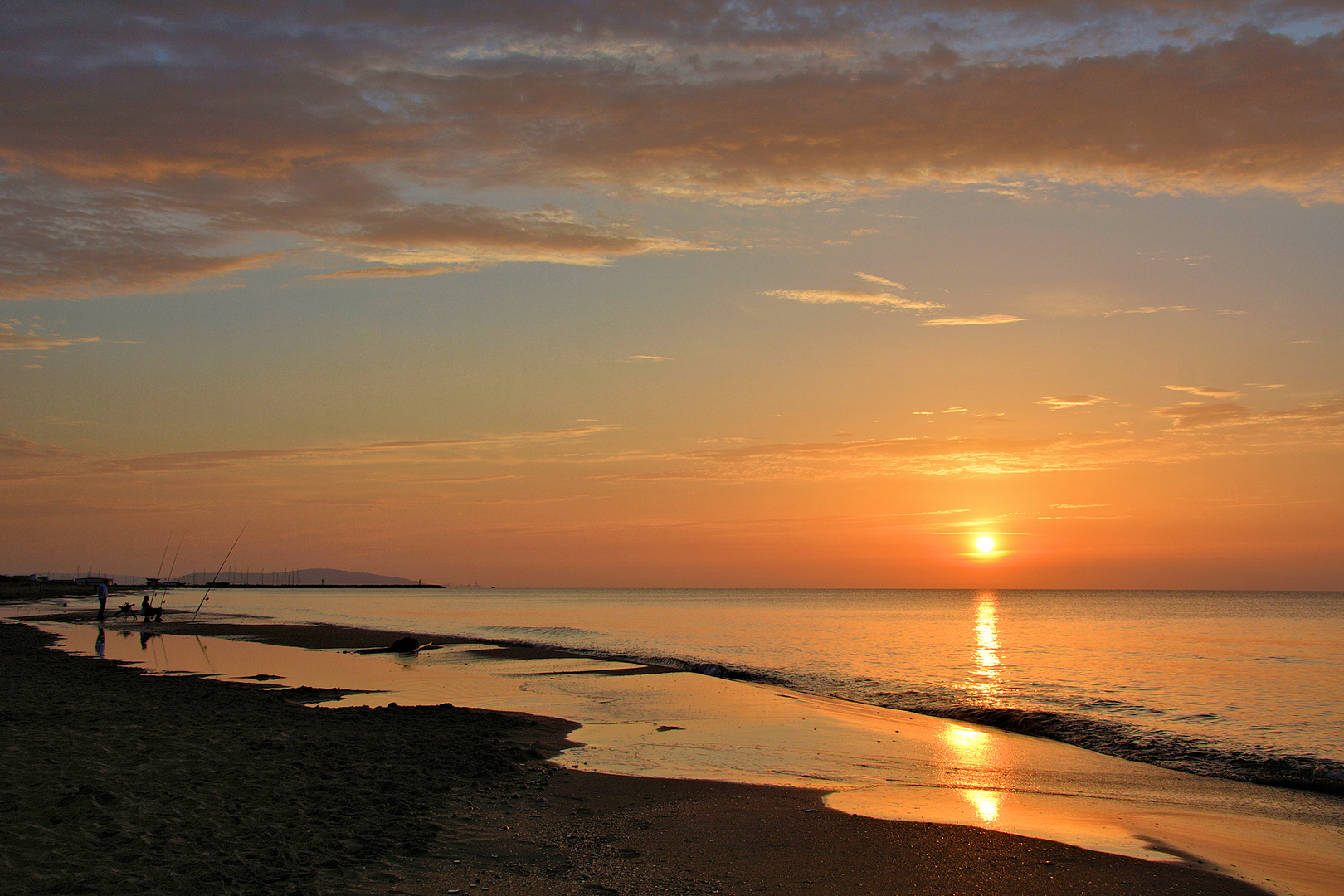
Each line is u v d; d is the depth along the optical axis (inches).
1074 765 607.5
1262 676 1269.7
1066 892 315.6
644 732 668.1
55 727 522.3
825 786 493.4
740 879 312.8
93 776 390.3
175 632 1780.3
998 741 695.1
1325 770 608.1
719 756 578.6
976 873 331.6
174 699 702.5
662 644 1768.0
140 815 335.0
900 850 358.6
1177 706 933.8
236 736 529.7
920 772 553.6
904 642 2004.2
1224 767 617.0
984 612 4653.1
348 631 1899.6
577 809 411.5
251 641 1571.1
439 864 311.4
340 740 540.1
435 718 663.1
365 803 388.8
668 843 358.3
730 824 393.7
